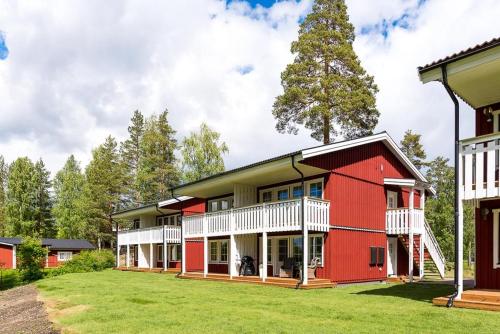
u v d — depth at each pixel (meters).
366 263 18.36
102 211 55.09
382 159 20.34
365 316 9.17
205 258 21.48
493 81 10.50
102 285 18.56
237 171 18.98
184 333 8.29
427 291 13.81
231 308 10.98
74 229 59.03
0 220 66.88
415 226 19.09
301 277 15.57
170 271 26.92
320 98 29.59
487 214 11.42
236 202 20.62
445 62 9.89
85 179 63.28
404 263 21.55
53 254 49.25
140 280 21.17
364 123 30.33
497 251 11.19
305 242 15.55
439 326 7.87
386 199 20.36
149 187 51.19
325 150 16.33
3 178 79.69
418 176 22.55
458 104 10.09
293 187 19.58
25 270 33.41
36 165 65.50
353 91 29.81
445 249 29.64
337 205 17.25
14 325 11.46
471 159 9.91
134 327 9.08
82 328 9.35
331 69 31.56
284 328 8.32
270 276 19.30
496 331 7.34
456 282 9.99
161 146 51.91
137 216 36.06
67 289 17.70
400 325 8.12
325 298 12.43
